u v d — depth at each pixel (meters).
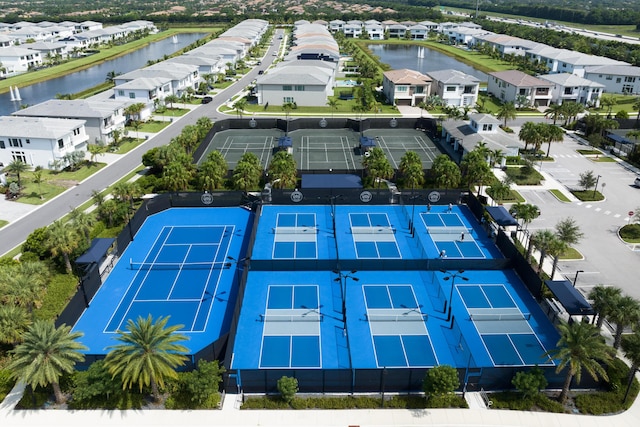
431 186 86.81
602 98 138.25
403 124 122.19
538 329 52.62
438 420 41.41
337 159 101.19
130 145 109.06
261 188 86.56
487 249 68.56
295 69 147.25
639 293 58.53
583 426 41.06
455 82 140.75
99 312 55.12
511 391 43.91
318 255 66.88
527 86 139.75
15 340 45.22
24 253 62.50
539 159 101.12
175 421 41.28
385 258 66.25
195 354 44.44
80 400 42.03
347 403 42.62
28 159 95.38
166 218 77.62
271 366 46.94
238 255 67.12
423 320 53.78
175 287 59.88
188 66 159.75
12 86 166.62
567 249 59.88
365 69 177.88
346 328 52.34
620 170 96.69
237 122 121.62
